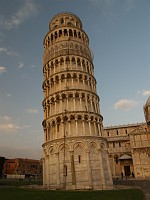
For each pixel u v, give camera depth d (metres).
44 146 54.00
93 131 53.50
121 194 33.09
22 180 86.62
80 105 54.72
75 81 58.34
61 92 55.78
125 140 99.31
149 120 90.38
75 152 48.69
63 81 58.22
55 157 49.41
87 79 59.91
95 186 45.59
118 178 77.62
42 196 30.94
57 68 61.06
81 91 56.19
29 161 154.38
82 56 62.50
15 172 140.38
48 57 64.50
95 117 55.12
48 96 58.41
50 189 44.62
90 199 27.80
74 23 71.19
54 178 48.22
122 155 95.88
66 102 54.84
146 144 84.44
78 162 47.84
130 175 88.00
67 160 48.25
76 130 51.31
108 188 45.41
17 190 41.91
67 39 64.25
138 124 108.75
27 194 33.53
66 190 41.16
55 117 53.50
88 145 49.34
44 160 53.28
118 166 94.75
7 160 149.75
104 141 53.56
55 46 64.12
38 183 70.00
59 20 70.56
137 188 44.81
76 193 34.44
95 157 49.41
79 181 45.88
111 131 110.94
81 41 66.69
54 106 56.19
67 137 49.75
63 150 49.28
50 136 53.91
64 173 46.94
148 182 57.38
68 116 52.53
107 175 49.72
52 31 67.81
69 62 60.66
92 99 57.84
